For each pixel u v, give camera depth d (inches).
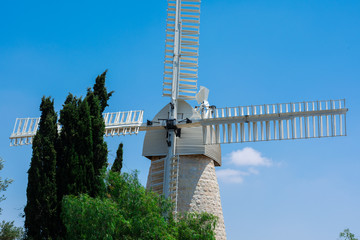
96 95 1205.1
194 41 1529.3
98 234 907.4
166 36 1546.5
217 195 1451.8
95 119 1162.0
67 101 1220.5
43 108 1173.1
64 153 1103.6
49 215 1040.2
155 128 1454.2
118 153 1472.7
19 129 1509.6
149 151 1462.8
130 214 973.2
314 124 1318.9
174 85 1492.4
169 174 1381.6
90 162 1102.4
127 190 1011.9
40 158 1085.1
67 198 949.2
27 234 1037.8
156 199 1046.4
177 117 1467.8
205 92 1481.3
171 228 1045.2
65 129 1131.9
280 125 1341.0
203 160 1445.6
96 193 1083.3
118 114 1483.8
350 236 1267.2
